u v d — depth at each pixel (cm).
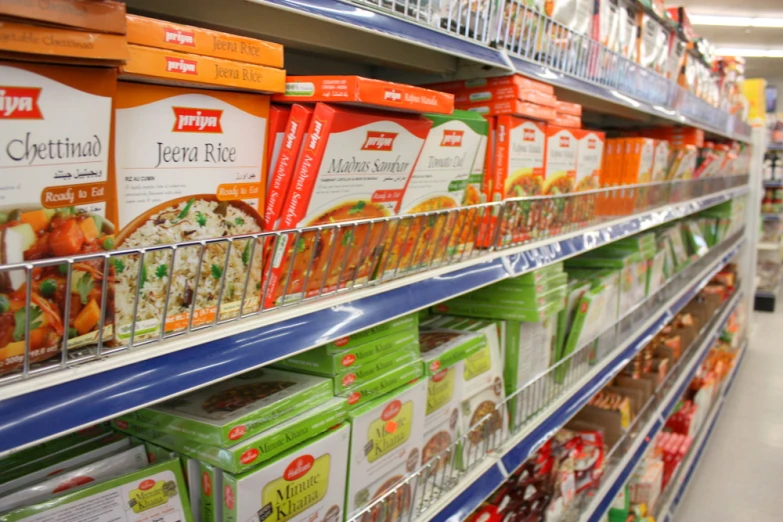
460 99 141
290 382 92
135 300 61
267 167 83
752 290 599
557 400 178
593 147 186
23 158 54
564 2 167
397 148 94
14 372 55
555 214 165
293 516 85
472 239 127
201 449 78
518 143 139
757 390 502
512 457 145
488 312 156
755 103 577
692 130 324
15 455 79
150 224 68
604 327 216
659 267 290
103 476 77
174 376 64
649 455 294
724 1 674
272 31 102
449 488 125
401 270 106
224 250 77
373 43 121
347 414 96
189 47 68
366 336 101
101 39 55
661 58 269
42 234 56
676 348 332
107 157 60
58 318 58
